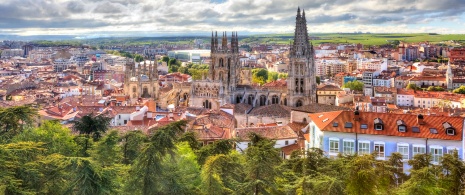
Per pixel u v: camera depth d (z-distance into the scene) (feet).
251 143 416.87
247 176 290.15
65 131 411.54
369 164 317.42
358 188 305.73
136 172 278.26
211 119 639.76
